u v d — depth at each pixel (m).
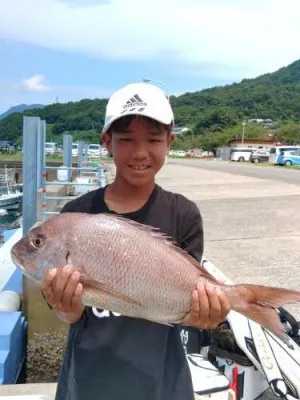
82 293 0.59
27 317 2.00
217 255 2.99
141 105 0.66
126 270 0.60
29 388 1.29
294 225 4.00
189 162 19.62
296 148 15.60
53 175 6.18
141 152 0.67
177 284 0.61
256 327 1.31
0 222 8.31
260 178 8.96
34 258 0.61
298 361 1.26
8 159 18.80
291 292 0.60
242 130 30.42
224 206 5.11
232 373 1.22
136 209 0.70
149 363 0.67
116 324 0.67
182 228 0.71
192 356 1.28
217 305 0.60
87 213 0.67
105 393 0.66
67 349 0.71
